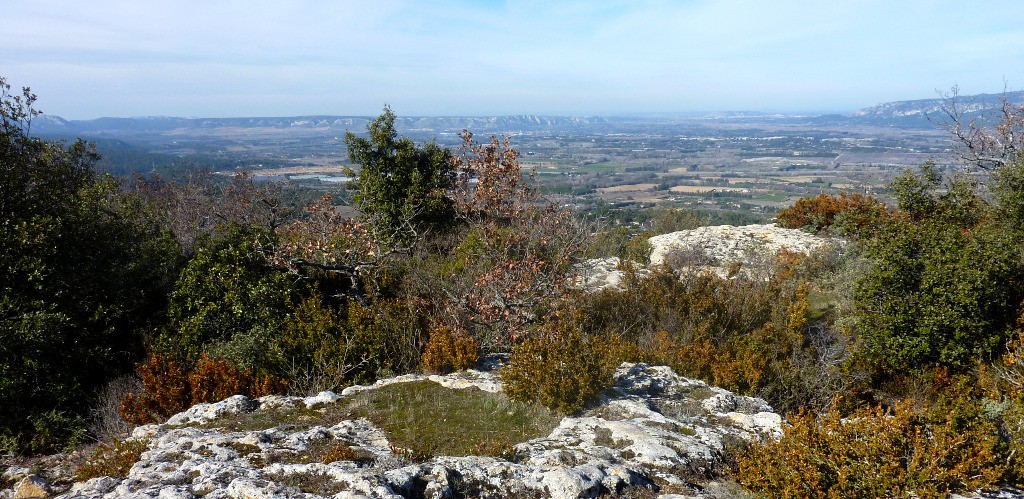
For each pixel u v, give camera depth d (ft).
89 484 16.93
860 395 33.63
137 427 22.52
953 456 15.35
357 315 33.73
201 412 23.79
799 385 31.50
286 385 29.27
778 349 36.78
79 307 35.12
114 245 42.01
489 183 55.98
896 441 15.58
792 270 54.34
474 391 25.68
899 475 14.83
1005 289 32.76
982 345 32.17
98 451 20.48
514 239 46.24
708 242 67.10
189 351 33.81
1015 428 20.15
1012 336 31.48
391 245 49.70
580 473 16.40
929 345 33.81
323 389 29.12
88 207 42.32
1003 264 32.71
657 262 61.00
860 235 49.78
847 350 36.94
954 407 18.15
